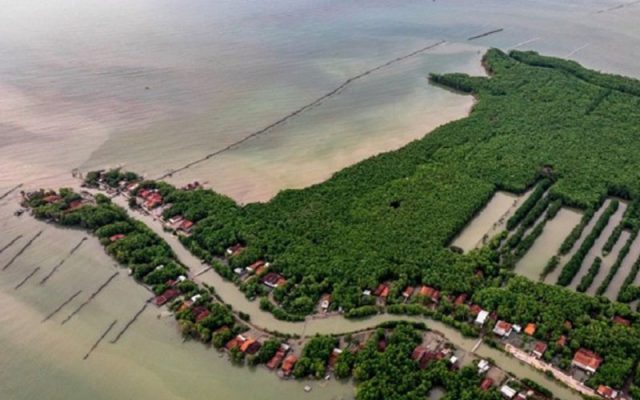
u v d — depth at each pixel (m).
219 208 169.25
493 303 133.12
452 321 130.12
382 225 160.75
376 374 117.56
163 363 125.25
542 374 118.75
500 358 122.62
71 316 138.00
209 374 122.44
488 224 165.25
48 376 123.06
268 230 159.62
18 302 142.62
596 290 139.38
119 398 117.81
